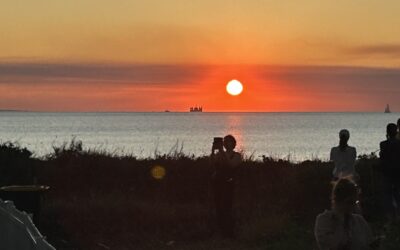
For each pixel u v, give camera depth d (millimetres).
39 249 8922
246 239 14734
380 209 16562
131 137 93625
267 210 16922
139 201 17094
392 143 15594
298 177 18516
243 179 19469
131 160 21469
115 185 19469
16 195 13727
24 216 9164
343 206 7387
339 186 7418
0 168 18766
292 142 84625
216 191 14961
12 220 8547
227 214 14961
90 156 20891
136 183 19656
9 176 18359
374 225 15438
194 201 18703
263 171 20031
